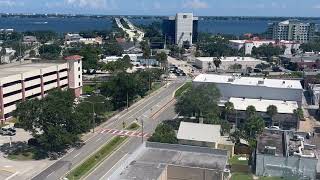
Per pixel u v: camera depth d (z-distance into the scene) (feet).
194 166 311.68
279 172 361.51
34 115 423.23
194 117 536.83
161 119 572.51
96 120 554.87
